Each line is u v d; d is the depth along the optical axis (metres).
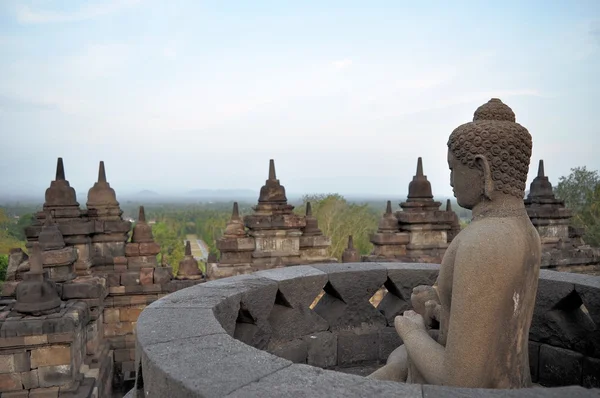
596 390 2.11
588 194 31.45
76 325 7.38
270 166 12.12
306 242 12.05
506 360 2.82
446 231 12.66
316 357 5.16
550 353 4.61
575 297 4.52
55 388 7.12
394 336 5.48
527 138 3.04
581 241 15.27
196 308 3.65
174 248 57.62
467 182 3.08
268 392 2.18
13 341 6.90
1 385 6.94
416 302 4.03
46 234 8.60
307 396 2.13
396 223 12.59
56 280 8.51
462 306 2.73
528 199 15.16
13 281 8.69
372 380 2.29
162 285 10.12
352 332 5.38
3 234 27.67
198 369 2.45
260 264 11.50
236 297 4.21
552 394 2.09
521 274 2.78
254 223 11.50
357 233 38.53
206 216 131.75
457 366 2.74
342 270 5.41
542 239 14.34
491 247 2.71
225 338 2.94
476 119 3.27
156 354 2.67
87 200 10.67
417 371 3.23
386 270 5.54
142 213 10.86
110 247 10.45
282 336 4.89
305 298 5.10
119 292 9.86
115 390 9.64
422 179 12.62
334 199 39.69
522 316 2.89
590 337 4.29
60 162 10.02
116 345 9.86
